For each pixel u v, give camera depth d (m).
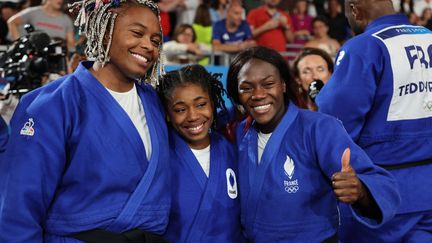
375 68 2.51
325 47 6.35
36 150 1.97
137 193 2.04
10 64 3.17
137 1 2.07
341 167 2.10
